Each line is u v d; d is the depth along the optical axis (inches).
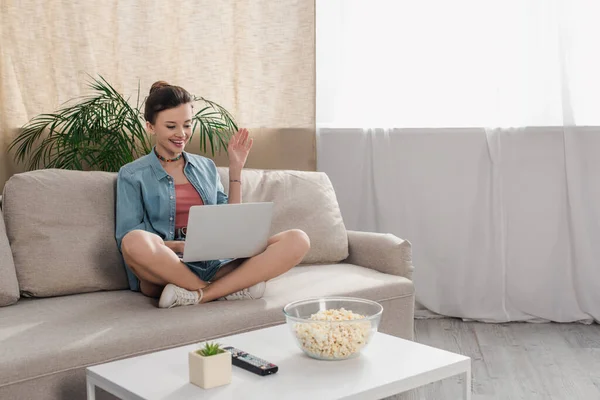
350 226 149.2
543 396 102.3
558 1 137.3
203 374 60.7
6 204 95.5
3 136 121.3
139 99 132.4
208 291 90.2
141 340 77.8
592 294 140.9
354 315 70.2
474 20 142.0
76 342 74.6
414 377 64.4
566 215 141.6
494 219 142.9
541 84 139.7
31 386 70.6
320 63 146.6
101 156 121.2
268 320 88.2
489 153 142.3
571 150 139.0
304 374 64.3
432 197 145.5
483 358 120.1
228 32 139.5
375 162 146.4
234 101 141.0
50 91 124.5
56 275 93.3
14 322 81.2
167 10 134.1
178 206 99.7
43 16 123.5
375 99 146.0
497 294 143.6
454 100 144.3
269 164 144.0
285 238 94.7
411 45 144.6
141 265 87.8
